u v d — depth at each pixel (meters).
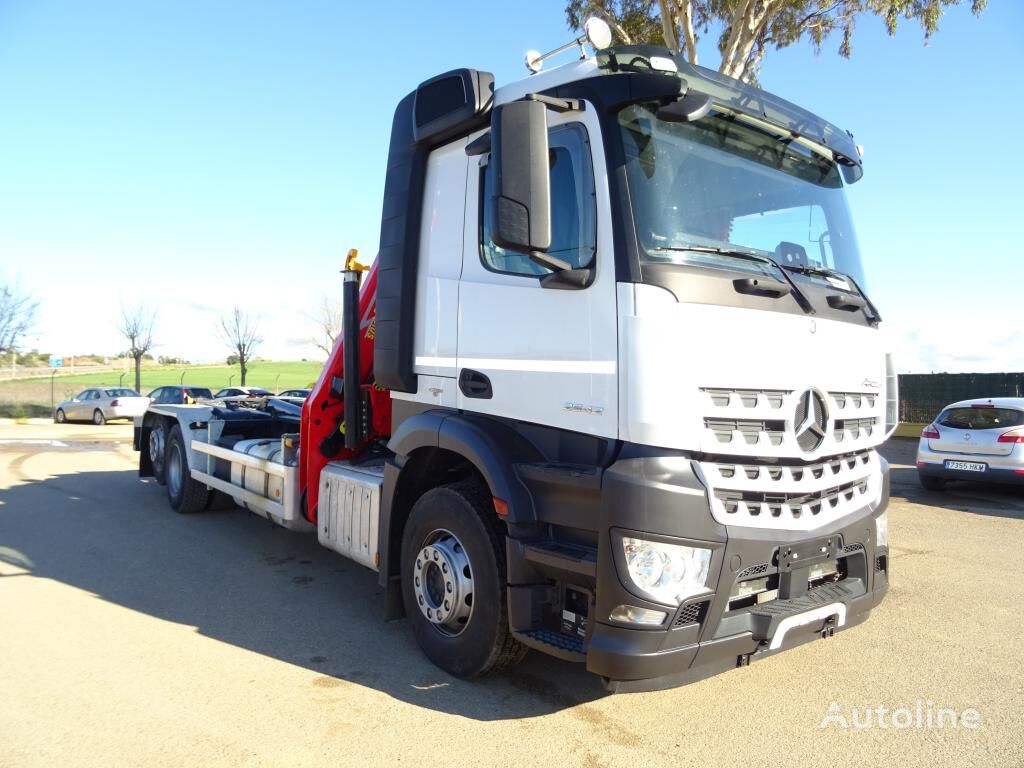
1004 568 6.71
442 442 3.93
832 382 3.65
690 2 12.18
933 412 22.73
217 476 7.48
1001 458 10.32
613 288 3.24
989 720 3.70
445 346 4.16
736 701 3.89
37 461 14.01
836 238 4.36
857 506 3.79
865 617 3.89
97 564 6.30
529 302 3.65
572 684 4.03
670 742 3.43
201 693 3.83
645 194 3.34
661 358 3.10
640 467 3.08
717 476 3.16
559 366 3.47
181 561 6.45
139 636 4.63
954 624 5.18
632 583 3.01
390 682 4.01
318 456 5.43
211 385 49.44
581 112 3.47
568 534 3.42
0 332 32.97
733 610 3.27
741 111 3.85
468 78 3.99
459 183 4.19
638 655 3.01
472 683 4.01
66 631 4.68
